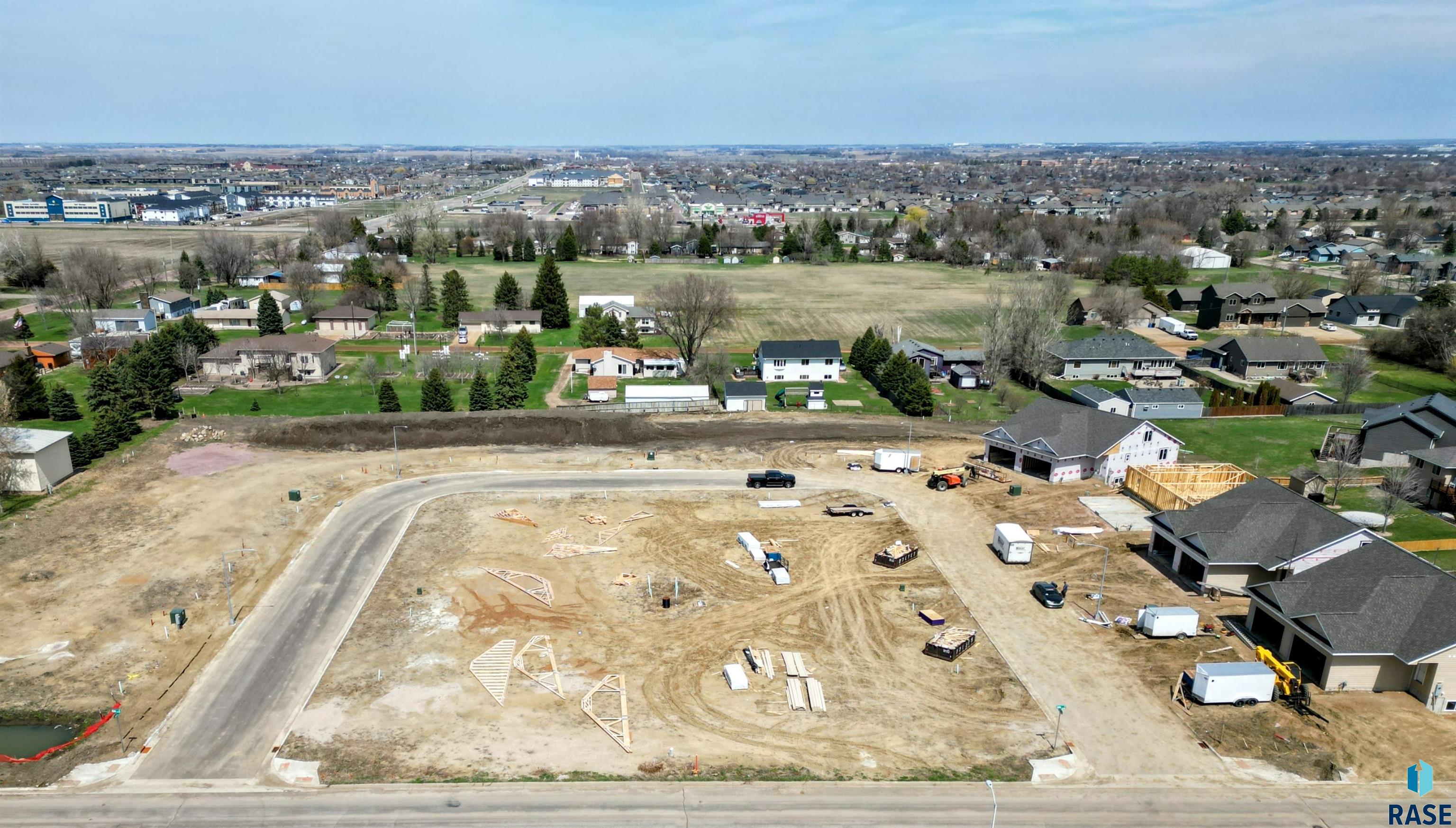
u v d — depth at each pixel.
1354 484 72.06
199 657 48.22
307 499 69.88
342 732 42.31
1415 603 46.72
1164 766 40.81
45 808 37.06
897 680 47.31
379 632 51.09
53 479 70.56
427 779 39.25
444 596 55.34
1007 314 114.44
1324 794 39.12
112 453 78.69
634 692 45.88
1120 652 50.19
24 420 86.56
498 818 36.97
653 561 60.59
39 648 48.44
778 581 57.53
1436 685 44.34
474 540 63.28
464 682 46.44
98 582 55.62
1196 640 51.25
